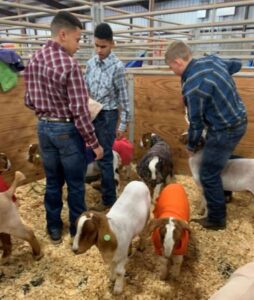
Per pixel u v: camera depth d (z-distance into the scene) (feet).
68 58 6.21
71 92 6.26
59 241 7.96
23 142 11.04
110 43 8.36
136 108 12.69
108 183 9.50
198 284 6.58
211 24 10.42
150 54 25.36
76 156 6.96
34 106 6.77
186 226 5.73
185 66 6.98
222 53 27.07
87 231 5.19
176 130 11.96
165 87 11.65
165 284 6.57
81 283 6.66
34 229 8.59
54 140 6.77
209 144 7.59
